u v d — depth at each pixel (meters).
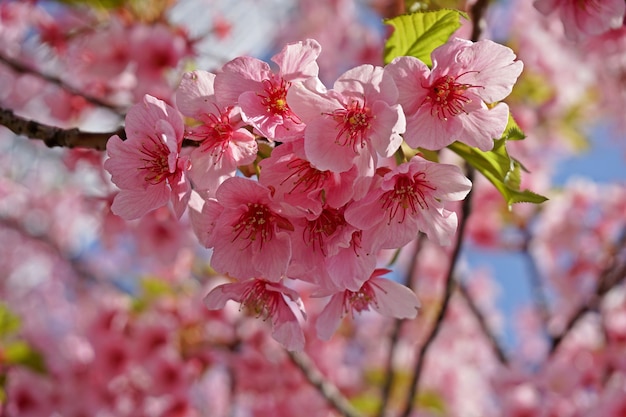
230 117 2.18
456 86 2.13
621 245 6.65
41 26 4.70
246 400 6.37
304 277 2.21
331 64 7.52
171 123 2.15
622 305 6.44
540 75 6.55
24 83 5.90
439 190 2.18
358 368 7.95
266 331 5.71
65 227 8.58
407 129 2.11
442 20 2.36
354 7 7.63
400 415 5.29
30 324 7.68
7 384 4.86
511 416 5.91
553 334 6.54
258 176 2.27
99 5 4.43
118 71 4.45
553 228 7.03
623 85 6.90
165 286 5.65
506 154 2.32
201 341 5.51
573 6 2.97
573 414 5.88
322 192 2.12
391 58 2.46
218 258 2.21
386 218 2.20
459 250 4.42
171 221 5.15
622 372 5.85
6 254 8.65
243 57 2.13
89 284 8.58
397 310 2.52
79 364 5.52
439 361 8.31
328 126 2.05
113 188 4.62
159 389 5.25
